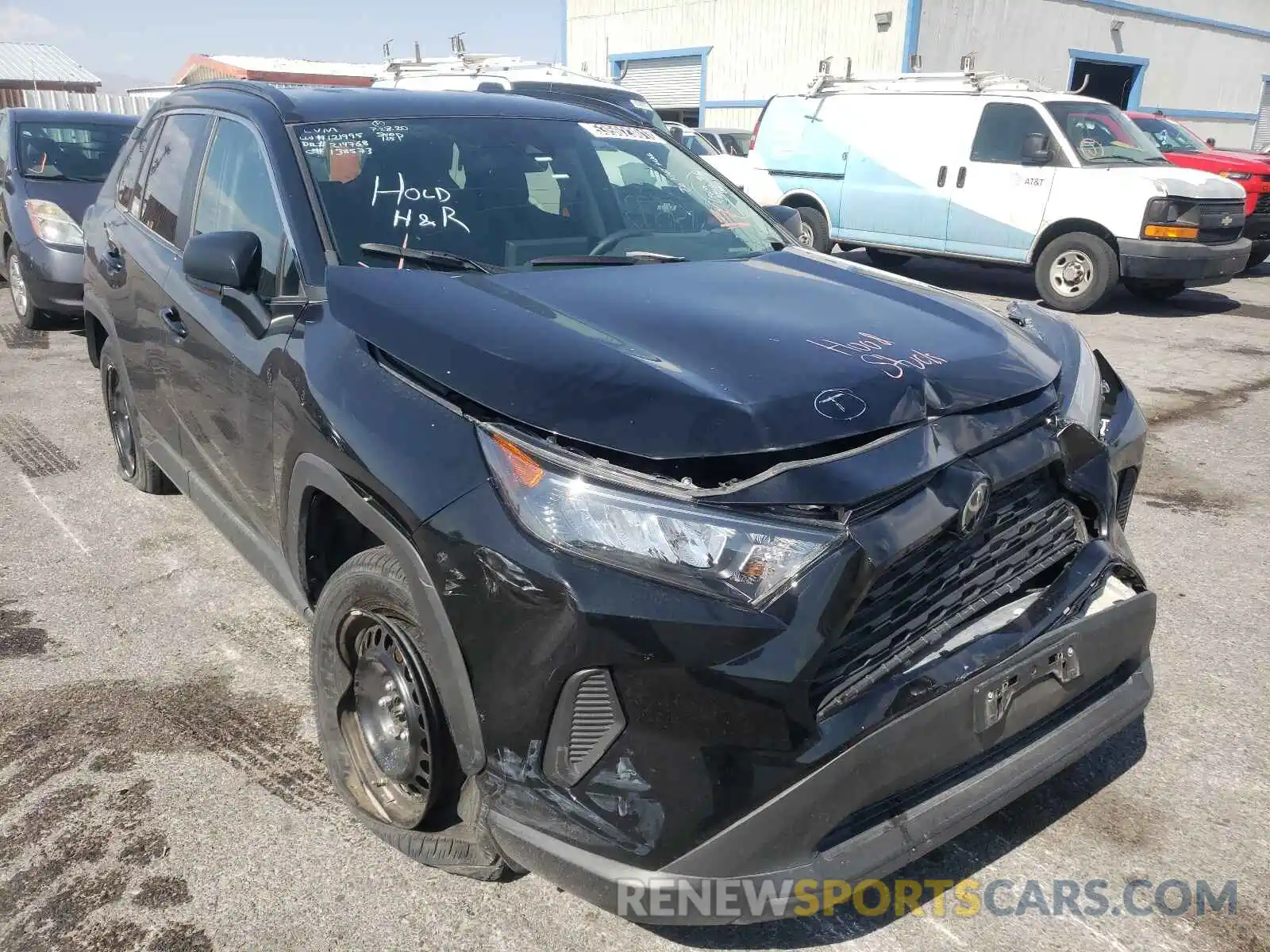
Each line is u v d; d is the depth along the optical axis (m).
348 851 2.58
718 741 1.88
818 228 12.18
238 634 3.66
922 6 17.97
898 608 2.07
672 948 2.28
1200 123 24.78
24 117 8.75
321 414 2.48
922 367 2.29
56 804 2.76
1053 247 10.14
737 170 12.74
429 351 2.29
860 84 11.99
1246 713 3.17
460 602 2.06
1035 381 2.43
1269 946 2.29
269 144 3.19
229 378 3.08
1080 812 2.73
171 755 2.97
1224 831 2.65
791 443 2.01
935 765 2.08
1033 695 2.24
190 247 2.90
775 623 1.87
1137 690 2.55
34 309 8.16
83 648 3.56
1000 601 2.29
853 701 1.98
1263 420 6.30
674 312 2.54
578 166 3.54
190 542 4.43
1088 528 2.49
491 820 2.08
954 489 2.09
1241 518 4.76
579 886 1.98
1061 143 10.14
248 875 2.49
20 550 4.34
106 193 4.85
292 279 2.91
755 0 20.48
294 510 2.73
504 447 2.06
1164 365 7.76
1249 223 12.16
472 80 11.62
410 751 2.34
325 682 2.64
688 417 2.02
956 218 10.86
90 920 2.36
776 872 1.92
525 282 2.76
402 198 3.10
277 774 2.88
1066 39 20.56
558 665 1.93
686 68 22.44
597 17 24.06
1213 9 23.66
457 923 2.35
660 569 1.89
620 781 1.93
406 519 2.15
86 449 5.64
